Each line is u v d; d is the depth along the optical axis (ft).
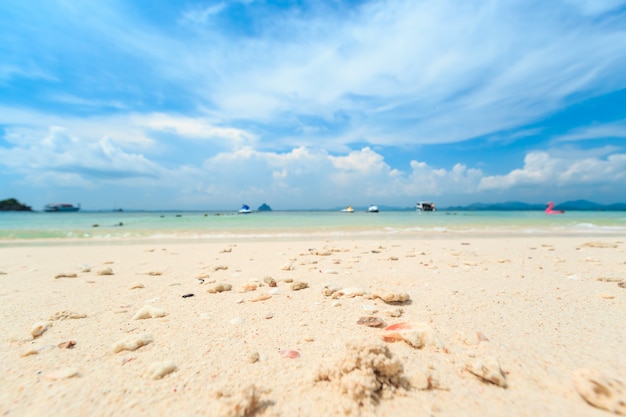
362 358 6.18
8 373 6.58
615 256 22.76
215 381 6.34
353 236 42.29
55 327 9.29
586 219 82.48
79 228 55.26
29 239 39.22
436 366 6.86
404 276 16.22
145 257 24.16
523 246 29.53
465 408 5.48
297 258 22.89
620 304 11.16
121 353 7.57
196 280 15.80
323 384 6.15
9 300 12.23
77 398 5.75
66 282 15.47
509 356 7.27
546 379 6.31
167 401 5.69
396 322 9.64
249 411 5.34
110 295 13.00
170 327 9.34
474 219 84.53
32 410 5.40
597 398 5.47
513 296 12.30
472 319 9.77
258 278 16.20
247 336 8.66
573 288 13.53
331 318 10.04
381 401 5.65
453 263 19.81
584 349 7.62
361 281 15.21
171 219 87.15
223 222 71.92
